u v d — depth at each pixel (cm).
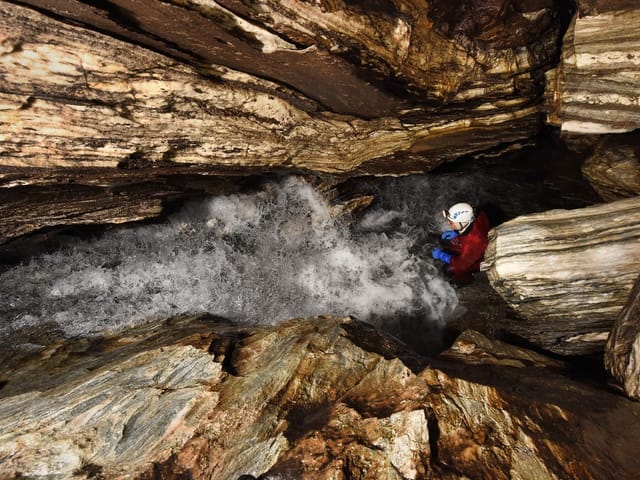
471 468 221
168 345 347
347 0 285
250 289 541
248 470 233
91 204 428
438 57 356
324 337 352
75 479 240
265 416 270
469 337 412
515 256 371
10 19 242
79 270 508
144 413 280
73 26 257
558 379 336
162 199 470
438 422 244
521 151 527
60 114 289
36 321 440
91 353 384
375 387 285
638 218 356
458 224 509
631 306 336
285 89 352
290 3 270
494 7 332
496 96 407
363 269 604
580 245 363
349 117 405
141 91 299
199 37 283
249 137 371
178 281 526
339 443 232
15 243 448
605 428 269
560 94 380
